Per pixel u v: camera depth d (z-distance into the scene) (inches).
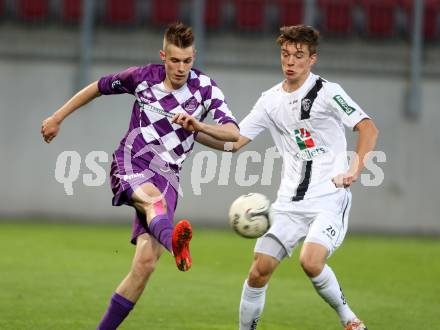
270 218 759.1
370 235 2271.2
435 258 1724.9
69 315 1006.4
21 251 1612.9
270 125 844.6
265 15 2546.8
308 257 775.1
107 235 1952.5
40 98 2305.6
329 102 804.0
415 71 2353.6
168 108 774.5
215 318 1013.8
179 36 743.7
